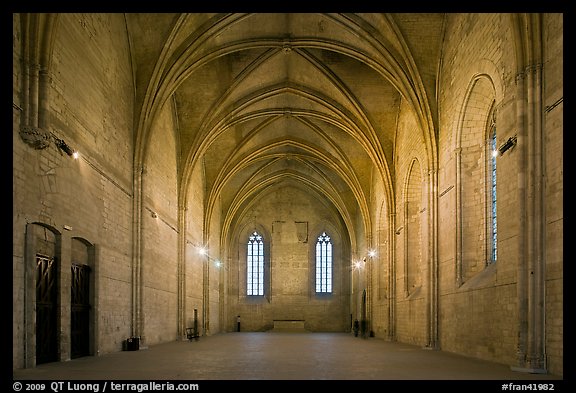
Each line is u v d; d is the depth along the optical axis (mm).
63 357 16516
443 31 23484
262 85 32750
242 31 26672
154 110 24266
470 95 20391
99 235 19453
